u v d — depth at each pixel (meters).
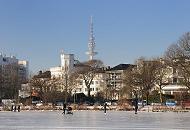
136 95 144.88
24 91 176.25
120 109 120.25
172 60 125.62
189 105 117.88
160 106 120.88
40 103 155.50
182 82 121.75
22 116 83.88
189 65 119.44
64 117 77.75
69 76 194.00
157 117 75.81
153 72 148.50
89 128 49.28
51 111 118.69
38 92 165.88
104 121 63.38
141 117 76.06
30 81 175.12
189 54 121.38
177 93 141.38
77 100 184.50
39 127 51.25
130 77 151.75
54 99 156.12
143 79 148.00
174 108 113.38
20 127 51.41
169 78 154.75
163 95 161.25
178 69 122.94
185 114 90.50
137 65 162.12
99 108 124.69
